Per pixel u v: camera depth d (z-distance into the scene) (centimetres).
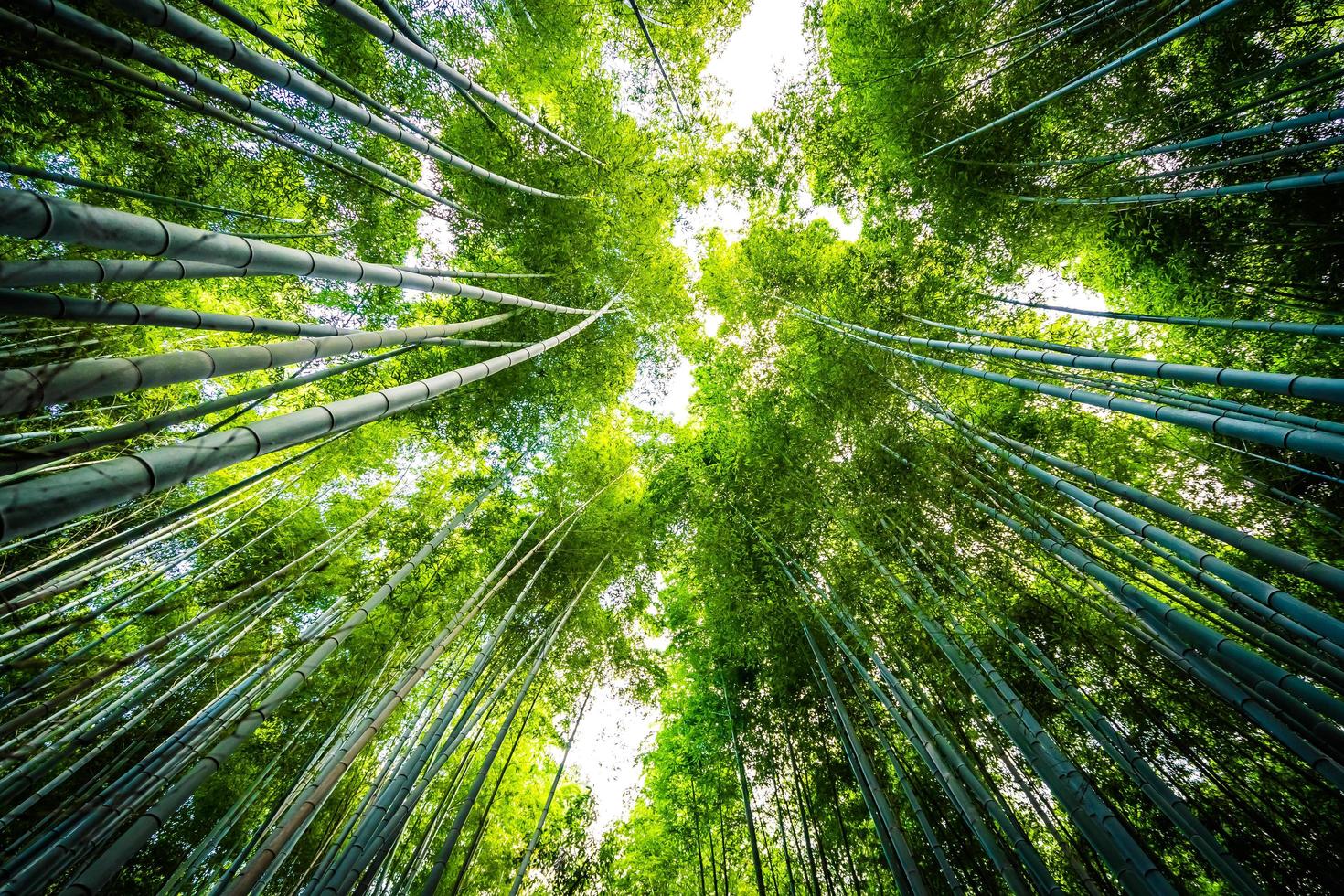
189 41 219
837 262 816
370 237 629
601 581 756
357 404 209
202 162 486
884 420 670
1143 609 343
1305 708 265
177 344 535
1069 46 570
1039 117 614
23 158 402
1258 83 491
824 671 524
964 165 659
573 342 714
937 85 659
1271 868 395
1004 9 607
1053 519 518
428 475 738
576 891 717
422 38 595
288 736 562
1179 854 438
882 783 554
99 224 141
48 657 441
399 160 639
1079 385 525
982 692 362
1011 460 458
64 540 430
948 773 353
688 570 843
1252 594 273
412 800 380
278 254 199
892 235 784
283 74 264
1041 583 581
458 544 694
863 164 779
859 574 616
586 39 728
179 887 453
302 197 566
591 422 839
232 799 539
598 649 720
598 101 692
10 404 123
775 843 680
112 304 180
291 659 420
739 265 901
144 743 440
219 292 583
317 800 304
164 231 158
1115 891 441
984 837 314
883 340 683
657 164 771
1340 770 249
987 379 460
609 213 707
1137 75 541
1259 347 558
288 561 589
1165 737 478
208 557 562
